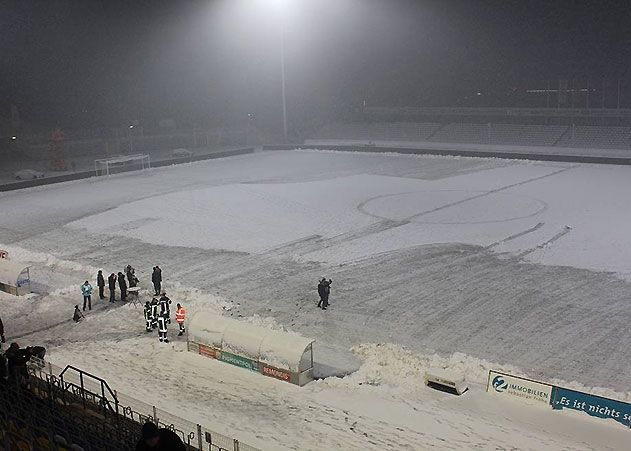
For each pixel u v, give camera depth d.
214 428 17.58
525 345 23.62
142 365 22.38
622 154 72.12
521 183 55.50
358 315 27.06
